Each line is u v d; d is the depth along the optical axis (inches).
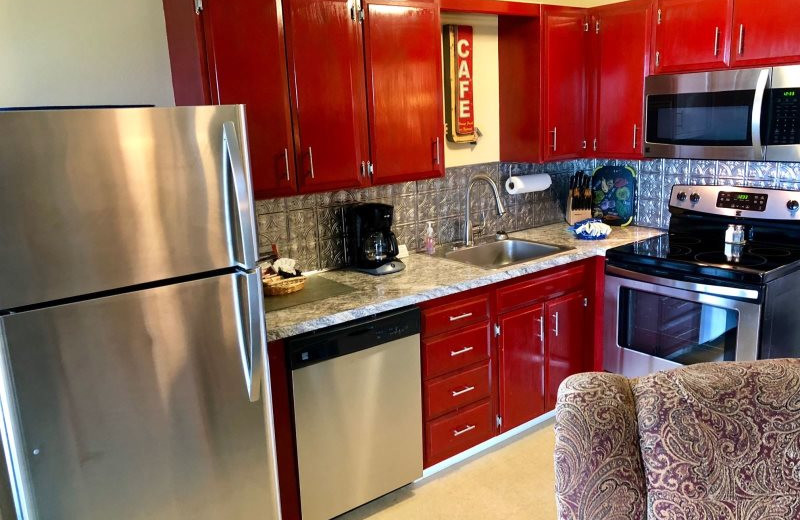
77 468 62.3
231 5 83.6
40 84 82.8
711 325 105.9
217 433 71.0
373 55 98.9
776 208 114.5
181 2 83.7
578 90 131.3
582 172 143.3
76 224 58.4
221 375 70.0
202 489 71.2
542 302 115.6
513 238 133.2
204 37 82.2
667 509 45.8
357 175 100.3
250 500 75.4
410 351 96.7
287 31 89.0
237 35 84.7
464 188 129.9
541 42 122.4
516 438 119.0
